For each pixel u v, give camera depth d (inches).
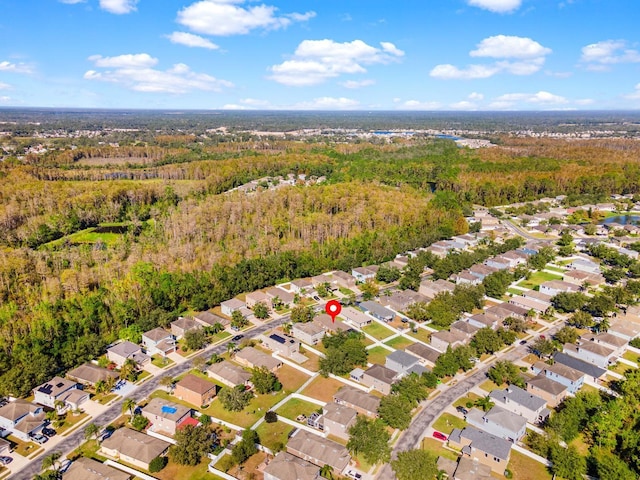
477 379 4311.0
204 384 3956.7
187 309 5674.2
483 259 7288.4
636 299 6131.9
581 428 3627.0
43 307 4862.2
